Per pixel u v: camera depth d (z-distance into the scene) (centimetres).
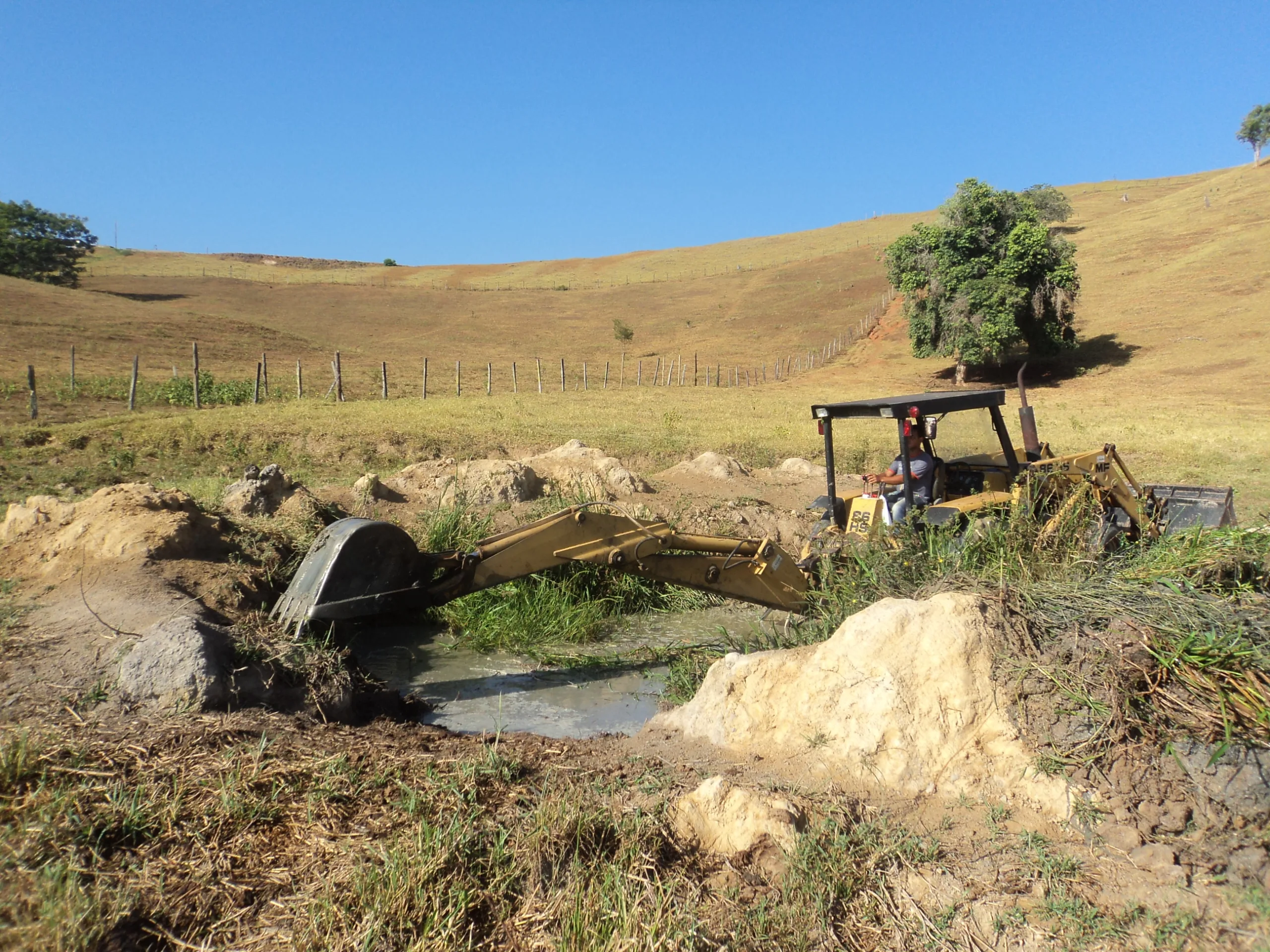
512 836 362
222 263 12612
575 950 301
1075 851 356
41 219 8081
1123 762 385
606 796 405
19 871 322
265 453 1730
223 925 311
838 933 321
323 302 8750
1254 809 360
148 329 5359
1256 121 9581
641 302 8988
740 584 666
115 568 673
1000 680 420
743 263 10956
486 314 8444
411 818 375
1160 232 7075
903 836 369
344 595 581
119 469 1459
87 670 510
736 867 358
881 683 430
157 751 424
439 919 310
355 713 567
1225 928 310
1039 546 574
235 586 689
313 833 364
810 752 437
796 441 1977
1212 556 505
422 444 1841
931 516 646
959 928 322
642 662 745
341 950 295
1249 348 4488
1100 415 2944
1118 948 306
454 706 635
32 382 2197
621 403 3269
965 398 714
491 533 968
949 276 4412
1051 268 4344
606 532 626
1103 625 439
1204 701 396
